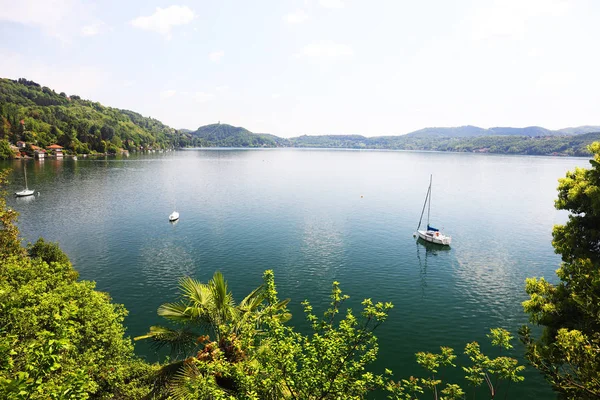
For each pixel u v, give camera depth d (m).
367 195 110.62
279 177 160.00
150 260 47.78
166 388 12.15
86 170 150.62
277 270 45.47
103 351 16.59
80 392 7.75
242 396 9.43
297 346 9.88
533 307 14.31
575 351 8.67
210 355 11.66
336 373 9.20
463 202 100.56
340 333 9.84
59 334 8.48
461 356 28.23
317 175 173.38
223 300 13.49
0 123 186.75
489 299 38.75
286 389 10.47
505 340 11.87
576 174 16.05
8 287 13.09
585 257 14.15
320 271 45.56
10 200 84.00
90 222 66.75
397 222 74.19
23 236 56.19
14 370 8.97
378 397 22.97
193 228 65.19
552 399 23.20
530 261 51.41
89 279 41.19
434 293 39.97
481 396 23.44
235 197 101.25
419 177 169.38
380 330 31.78
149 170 166.62
